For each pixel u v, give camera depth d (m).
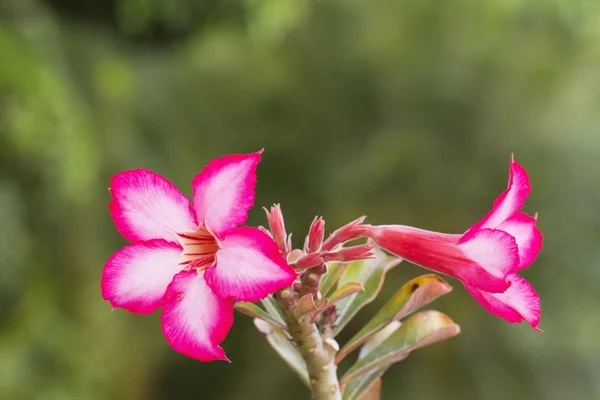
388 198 2.08
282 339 0.58
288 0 2.63
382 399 1.94
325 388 0.55
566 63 2.10
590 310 1.94
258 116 2.36
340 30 2.31
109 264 0.53
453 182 2.08
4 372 1.73
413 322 0.57
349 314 0.57
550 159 2.04
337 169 2.21
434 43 2.18
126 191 0.54
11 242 1.82
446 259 0.54
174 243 0.54
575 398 1.89
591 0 2.15
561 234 1.98
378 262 0.58
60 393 1.82
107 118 2.33
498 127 2.09
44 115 1.97
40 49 2.14
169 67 2.64
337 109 2.27
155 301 0.53
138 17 2.63
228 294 0.52
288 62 2.37
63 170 2.00
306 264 0.53
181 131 2.44
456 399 1.91
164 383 2.18
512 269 0.53
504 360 1.94
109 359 2.04
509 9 2.19
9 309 1.82
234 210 0.53
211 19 2.71
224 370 2.13
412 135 2.13
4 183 1.86
